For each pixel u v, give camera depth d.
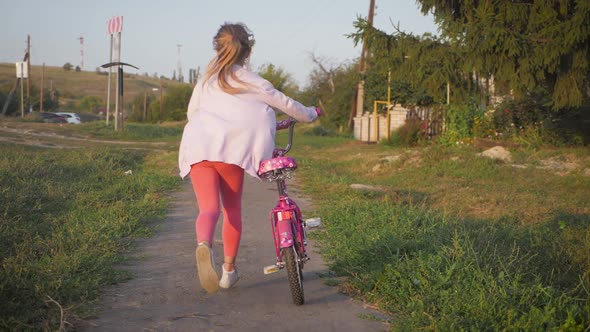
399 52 13.45
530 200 9.36
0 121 34.16
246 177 11.77
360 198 9.05
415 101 24.08
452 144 18.89
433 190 10.58
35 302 3.74
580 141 16.05
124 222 6.57
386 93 26.27
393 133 23.11
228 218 4.11
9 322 3.36
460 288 4.06
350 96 41.41
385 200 8.30
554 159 14.02
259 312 3.91
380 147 22.44
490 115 18.78
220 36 3.79
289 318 3.81
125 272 4.70
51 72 143.88
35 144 20.78
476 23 11.95
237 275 4.34
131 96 120.06
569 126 16.33
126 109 91.19
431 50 13.12
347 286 4.41
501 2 11.80
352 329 3.64
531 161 13.96
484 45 11.71
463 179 12.17
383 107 26.44
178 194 9.38
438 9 13.36
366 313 3.94
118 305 3.98
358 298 4.24
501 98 18.98
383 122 26.16
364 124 26.97
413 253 4.85
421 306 3.85
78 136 28.75
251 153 3.68
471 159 13.90
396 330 3.56
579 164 13.21
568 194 10.27
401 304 4.00
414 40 13.34
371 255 5.06
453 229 6.14
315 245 5.91
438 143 20.06
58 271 4.36
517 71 12.06
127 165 13.29
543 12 11.38
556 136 16.44
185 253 5.52
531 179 11.98
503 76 12.12
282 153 4.10
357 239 5.75
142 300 4.11
